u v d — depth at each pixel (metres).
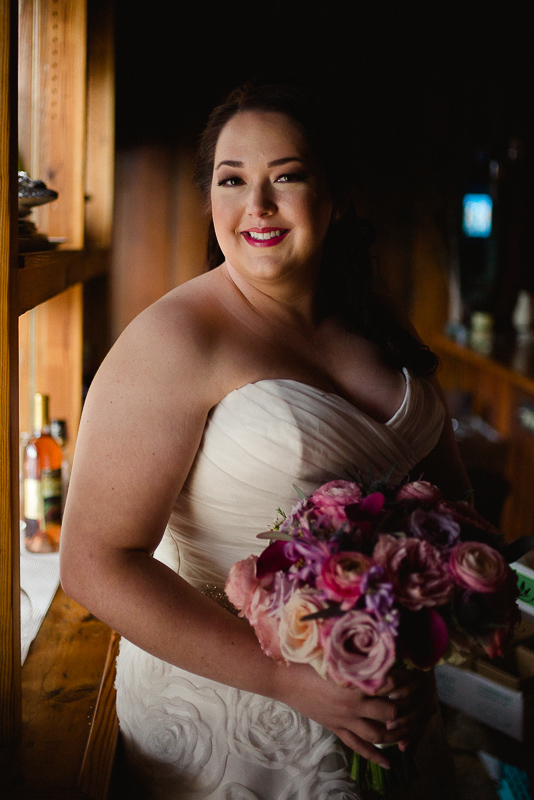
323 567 0.92
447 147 4.25
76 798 1.13
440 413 1.52
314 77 1.30
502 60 4.12
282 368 1.28
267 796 1.22
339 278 1.50
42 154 2.17
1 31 1.05
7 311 1.11
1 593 1.21
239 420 1.20
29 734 1.29
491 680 1.74
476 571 0.94
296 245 1.25
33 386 2.45
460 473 1.66
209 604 1.16
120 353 1.16
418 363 1.52
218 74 3.92
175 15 3.85
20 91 2.14
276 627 0.99
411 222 4.35
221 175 1.25
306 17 4.03
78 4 2.13
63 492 2.13
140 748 1.30
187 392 1.15
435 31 4.14
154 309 1.21
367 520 1.00
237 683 1.11
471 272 4.30
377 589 0.91
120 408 1.12
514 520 3.70
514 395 3.70
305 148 1.23
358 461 1.29
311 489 1.24
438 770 1.44
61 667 1.52
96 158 2.83
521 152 4.17
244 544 1.27
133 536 1.12
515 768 1.73
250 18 3.90
